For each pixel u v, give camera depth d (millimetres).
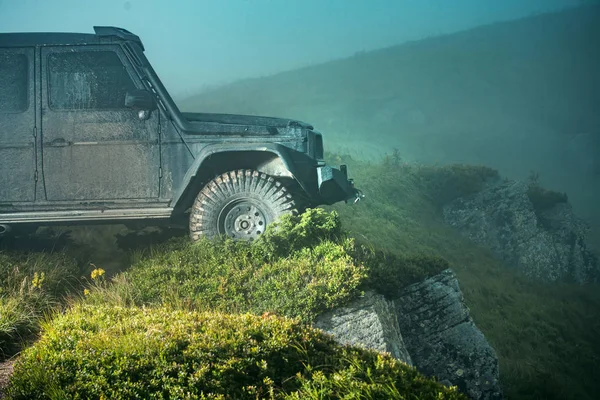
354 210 18922
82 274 8070
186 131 7953
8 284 7121
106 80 7957
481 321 18266
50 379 4309
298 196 8664
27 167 7875
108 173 7922
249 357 4812
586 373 17719
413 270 9031
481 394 8719
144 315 5766
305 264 7438
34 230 9094
